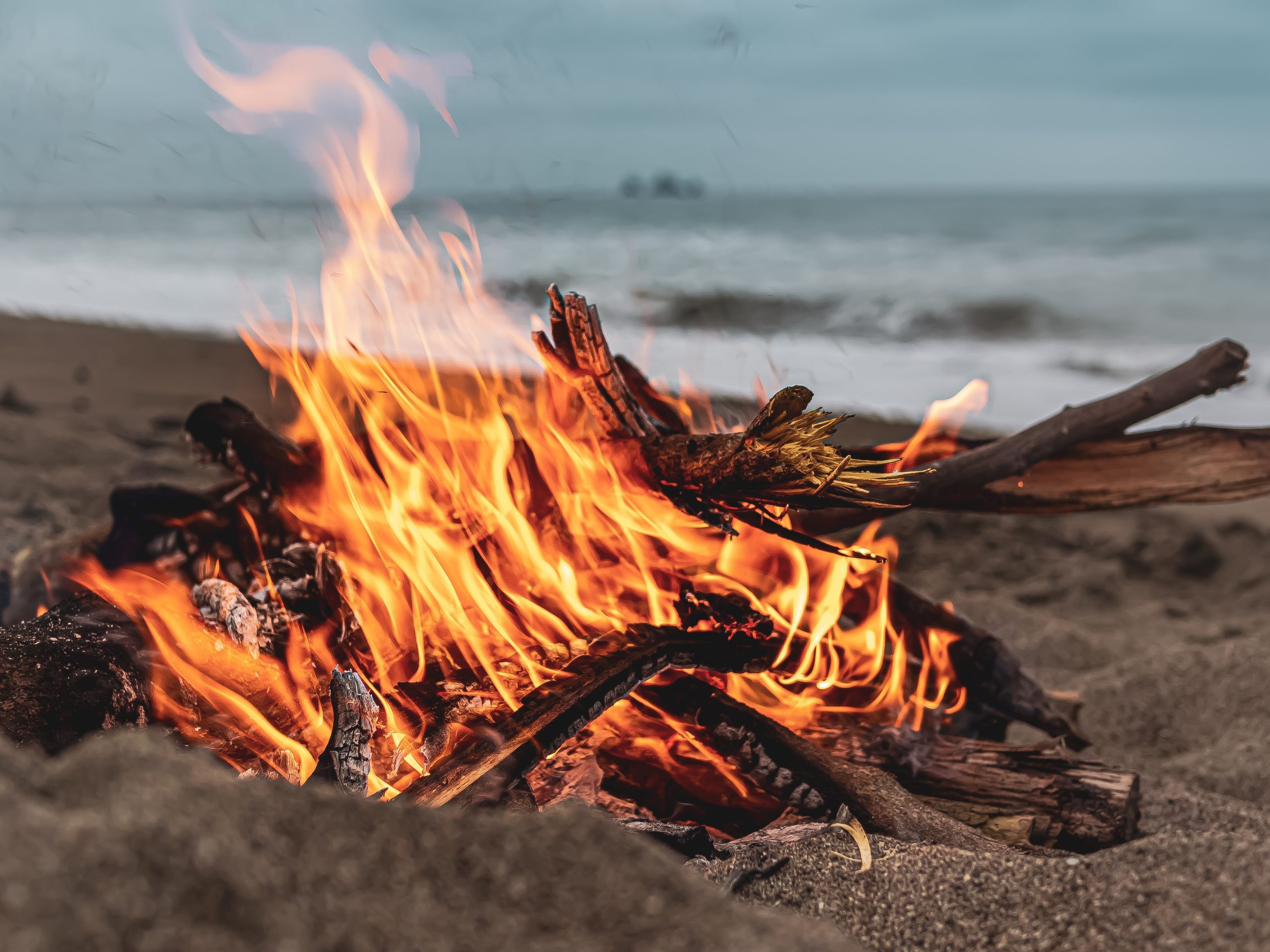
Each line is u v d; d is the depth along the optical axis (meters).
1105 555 5.73
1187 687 3.69
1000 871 1.71
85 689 1.92
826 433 2.25
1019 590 5.15
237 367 9.96
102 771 1.06
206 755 1.28
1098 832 2.35
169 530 2.90
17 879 0.88
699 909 1.13
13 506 5.16
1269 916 1.43
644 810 2.45
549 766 2.46
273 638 2.39
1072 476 3.05
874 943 1.64
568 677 2.13
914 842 1.99
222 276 21.17
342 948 0.97
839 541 5.16
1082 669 4.12
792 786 2.25
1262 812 2.78
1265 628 4.57
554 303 2.60
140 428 7.37
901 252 26.47
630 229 35.03
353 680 1.92
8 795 0.98
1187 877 1.55
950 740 2.63
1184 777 3.12
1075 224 35.47
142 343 11.31
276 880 1.00
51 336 11.64
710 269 22.59
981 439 3.14
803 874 1.81
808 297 17.27
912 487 2.92
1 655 1.92
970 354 13.03
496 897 1.12
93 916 0.88
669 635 2.34
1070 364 11.98
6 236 32.53
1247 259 22.36
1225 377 2.92
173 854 0.94
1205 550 5.75
